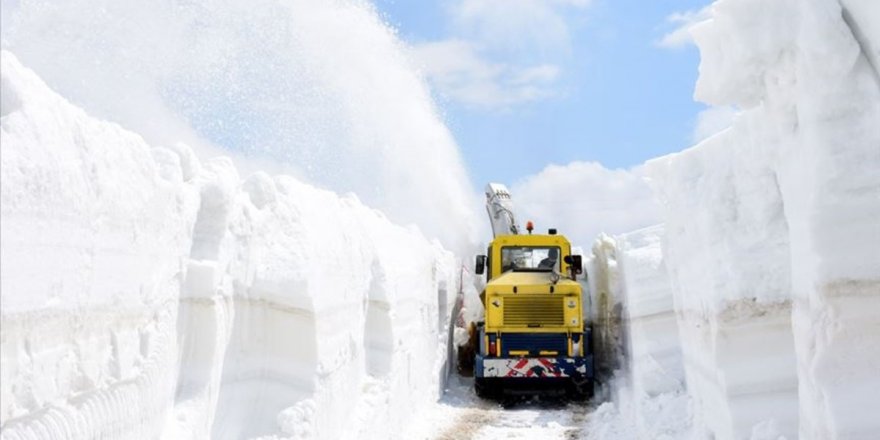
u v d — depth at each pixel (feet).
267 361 13.80
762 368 13.51
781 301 13.48
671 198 18.39
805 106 10.58
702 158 16.83
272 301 13.82
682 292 18.70
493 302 36.01
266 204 14.49
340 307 16.66
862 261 9.95
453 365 45.21
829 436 9.89
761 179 13.96
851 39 10.28
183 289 11.74
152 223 10.16
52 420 7.69
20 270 6.97
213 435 12.11
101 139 8.91
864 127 10.17
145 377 10.00
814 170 10.25
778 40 11.11
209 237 12.42
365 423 17.99
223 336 12.48
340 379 16.38
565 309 35.65
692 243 16.56
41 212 7.31
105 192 8.68
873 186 10.02
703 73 13.00
